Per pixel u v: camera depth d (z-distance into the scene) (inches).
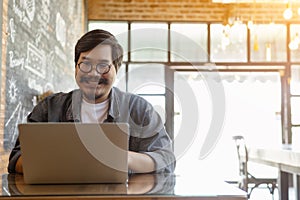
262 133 275.7
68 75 220.5
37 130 49.9
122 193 43.5
